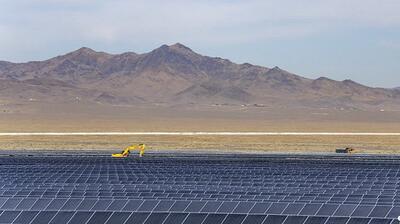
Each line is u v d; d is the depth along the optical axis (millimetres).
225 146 168125
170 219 55812
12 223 56250
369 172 86000
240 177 80375
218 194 64062
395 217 54844
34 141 181375
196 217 56062
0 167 88375
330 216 54938
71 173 82000
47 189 67312
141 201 58906
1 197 60562
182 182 75375
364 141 195500
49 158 107938
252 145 173375
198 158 111375
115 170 86312
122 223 55656
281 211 56875
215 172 85812
